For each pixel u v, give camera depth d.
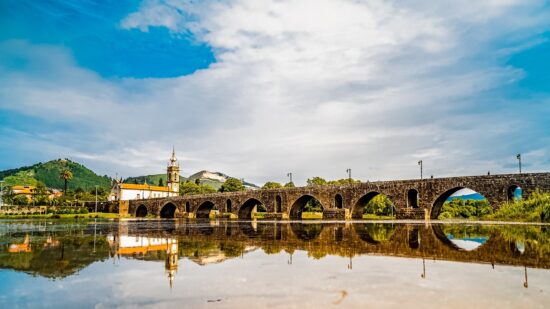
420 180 71.19
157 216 144.25
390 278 13.31
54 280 13.62
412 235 32.12
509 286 11.95
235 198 112.50
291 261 17.59
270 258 18.67
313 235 33.88
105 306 10.30
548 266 15.54
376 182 77.88
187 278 13.80
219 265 16.64
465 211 126.81
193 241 28.52
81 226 57.44
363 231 38.38
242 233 37.69
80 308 10.14
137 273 14.84
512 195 62.78
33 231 43.56
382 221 65.81
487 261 16.92
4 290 12.15
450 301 10.28
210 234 36.44
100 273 14.91
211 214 142.00
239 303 10.40
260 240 29.02
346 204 83.31
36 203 164.38
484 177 63.06
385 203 128.12
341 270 15.02
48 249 23.45
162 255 20.20
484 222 52.94
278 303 10.32
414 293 11.18
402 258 18.12
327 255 19.56
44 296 11.39
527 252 19.84
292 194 95.56
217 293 11.52
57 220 92.56
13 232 41.62
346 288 11.91
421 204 70.75
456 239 27.72
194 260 18.22
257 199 105.25
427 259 17.70
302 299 10.68
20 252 21.88
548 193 54.84
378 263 16.64
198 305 10.29
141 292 11.76
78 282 13.26
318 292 11.45
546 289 11.54
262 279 13.44
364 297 10.80
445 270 14.77
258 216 126.44
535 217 50.78
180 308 10.05
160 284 12.84
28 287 12.54
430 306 9.83
